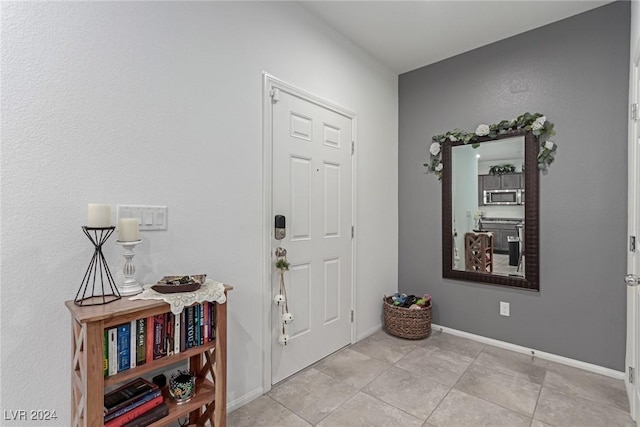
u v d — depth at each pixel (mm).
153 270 1548
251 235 1980
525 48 2643
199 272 1725
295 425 1739
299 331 2330
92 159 1355
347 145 2756
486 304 2861
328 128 2562
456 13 2395
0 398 1168
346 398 1993
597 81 2332
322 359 2521
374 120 3068
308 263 2404
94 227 1243
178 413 1378
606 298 2311
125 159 1450
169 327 1366
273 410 1872
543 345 2572
